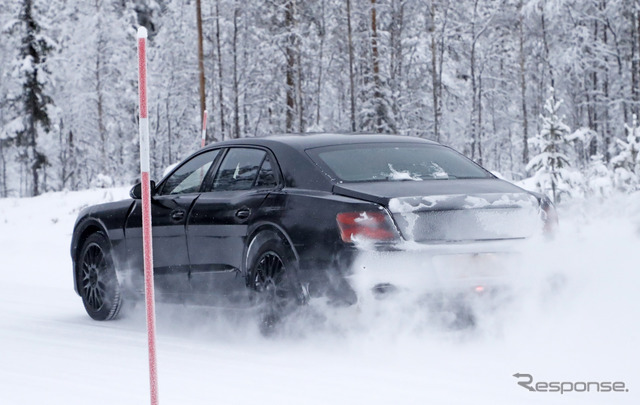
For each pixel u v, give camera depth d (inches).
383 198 783.1
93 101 6904.5
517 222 810.8
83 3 6909.5
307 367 732.0
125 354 825.5
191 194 971.3
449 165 898.1
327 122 6924.2
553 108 1850.4
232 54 6486.2
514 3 6604.3
